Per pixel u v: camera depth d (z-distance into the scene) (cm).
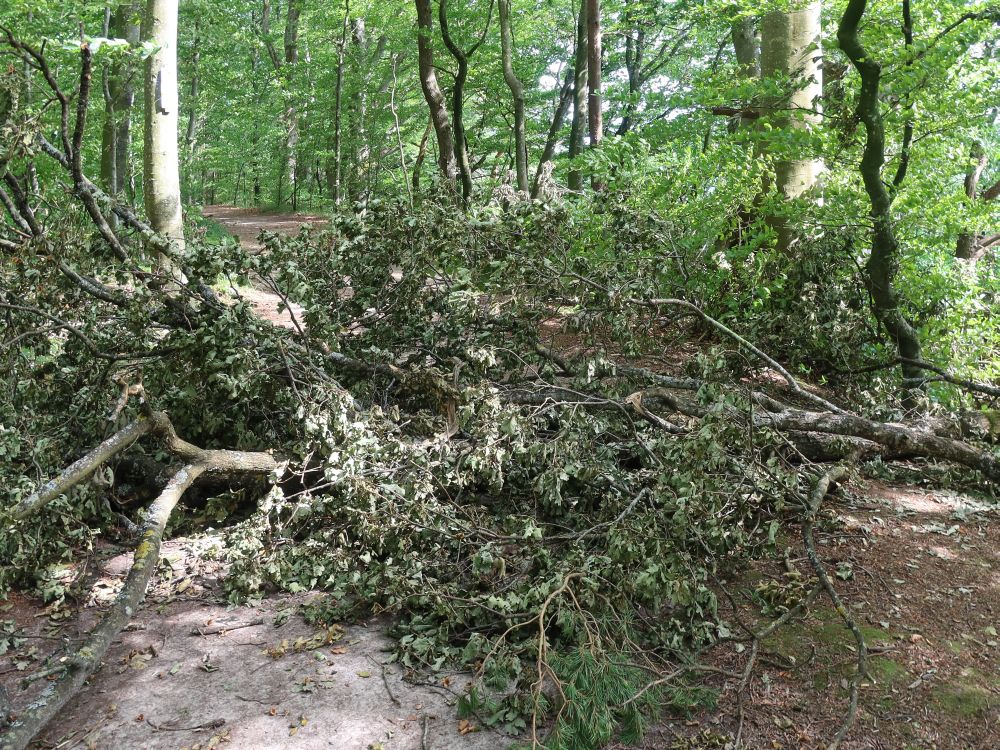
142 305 493
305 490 422
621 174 673
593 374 488
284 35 3250
